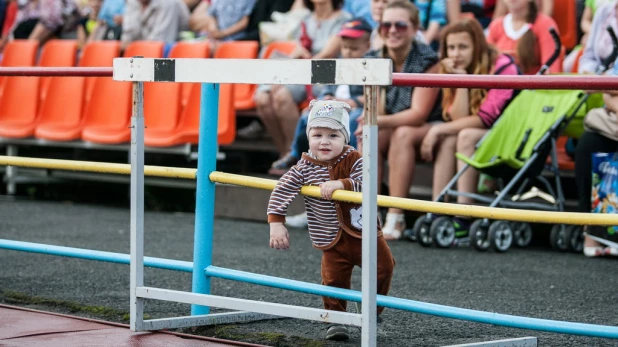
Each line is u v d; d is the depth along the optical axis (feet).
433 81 26.30
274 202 31.19
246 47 70.18
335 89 62.85
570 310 38.75
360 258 31.55
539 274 46.88
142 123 32.40
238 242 56.39
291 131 67.41
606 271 48.01
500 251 53.83
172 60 30.81
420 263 49.70
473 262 50.24
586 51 56.03
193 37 81.41
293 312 29.14
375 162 26.76
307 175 31.27
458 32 56.18
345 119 31.07
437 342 33.12
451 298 40.91
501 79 25.75
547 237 60.18
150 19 80.69
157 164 79.15
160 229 61.67
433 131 56.80
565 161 58.13
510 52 59.41
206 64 29.76
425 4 66.03
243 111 72.18
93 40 88.28
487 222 54.08
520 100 54.95
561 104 53.52
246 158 74.64
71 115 76.74
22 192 83.30
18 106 80.07
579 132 56.85
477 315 27.91
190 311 37.63
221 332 33.65
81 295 40.57
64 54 80.28
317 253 52.54
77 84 77.10
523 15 59.88
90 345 30.96
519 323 27.55
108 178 78.89
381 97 58.70
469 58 56.24
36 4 92.79
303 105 67.41
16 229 60.44
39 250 38.11
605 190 51.16
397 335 34.17
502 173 54.65
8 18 97.19
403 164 57.36
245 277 32.30
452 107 57.31
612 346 33.04
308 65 27.35
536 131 53.47
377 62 26.04
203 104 33.14
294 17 73.56
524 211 27.32
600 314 38.04
